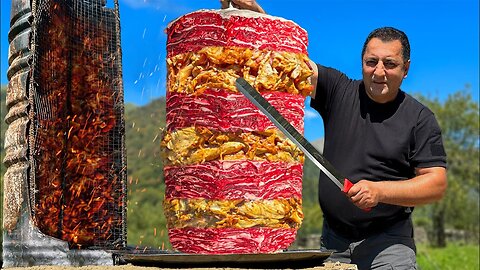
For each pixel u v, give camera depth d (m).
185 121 2.86
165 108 3.02
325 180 3.40
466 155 38.88
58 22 3.04
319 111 3.51
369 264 3.32
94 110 3.22
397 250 3.29
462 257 25.75
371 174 3.27
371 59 3.13
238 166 2.79
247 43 2.82
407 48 3.15
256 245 2.78
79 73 3.17
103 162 3.23
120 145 3.28
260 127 2.82
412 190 2.97
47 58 2.94
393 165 3.26
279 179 2.85
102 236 3.18
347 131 3.35
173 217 2.90
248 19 2.83
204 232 2.80
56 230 2.97
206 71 2.82
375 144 3.26
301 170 2.98
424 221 38.78
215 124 2.80
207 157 2.80
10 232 2.79
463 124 38.72
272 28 2.88
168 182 2.95
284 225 2.86
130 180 3.35
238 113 2.79
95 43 3.24
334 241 3.44
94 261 2.76
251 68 2.83
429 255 24.45
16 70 2.90
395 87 3.16
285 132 2.68
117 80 3.27
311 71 3.01
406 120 3.25
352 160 3.31
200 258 2.48
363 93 3.37
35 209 2.78
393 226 3.32
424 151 3.21
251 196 2.79
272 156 2.84
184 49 2.89
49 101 2.94
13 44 2.92
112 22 3.31
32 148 2.77
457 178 38.81
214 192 2.79
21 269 2.56
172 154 2.90
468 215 39.03
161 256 2.48
